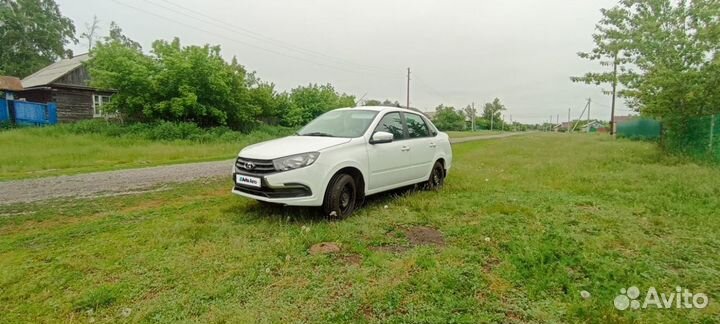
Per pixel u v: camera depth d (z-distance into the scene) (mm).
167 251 3289
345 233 3795
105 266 2965
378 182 5000
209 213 4617
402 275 2803
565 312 2301
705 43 10531
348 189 4559
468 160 11906
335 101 31906
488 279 2746
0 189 6320
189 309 2330
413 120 6074
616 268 2895
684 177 7191
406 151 5520
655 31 11359
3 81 25750
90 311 2301
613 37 13133
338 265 3033
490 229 3951
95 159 10578
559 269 2883
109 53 18672
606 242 3555
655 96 11492
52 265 2994
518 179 7562
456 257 3168
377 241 3631
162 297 2477
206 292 2537
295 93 30109
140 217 4496
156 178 7641
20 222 4281
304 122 27984
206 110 20000
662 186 6383
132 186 6699
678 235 3814
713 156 10141
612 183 6816
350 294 2535
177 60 18797
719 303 2418
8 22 37750
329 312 2301
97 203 5293
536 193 5996
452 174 8383
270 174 4039
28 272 2852
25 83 24828
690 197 5492
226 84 20969
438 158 6438
